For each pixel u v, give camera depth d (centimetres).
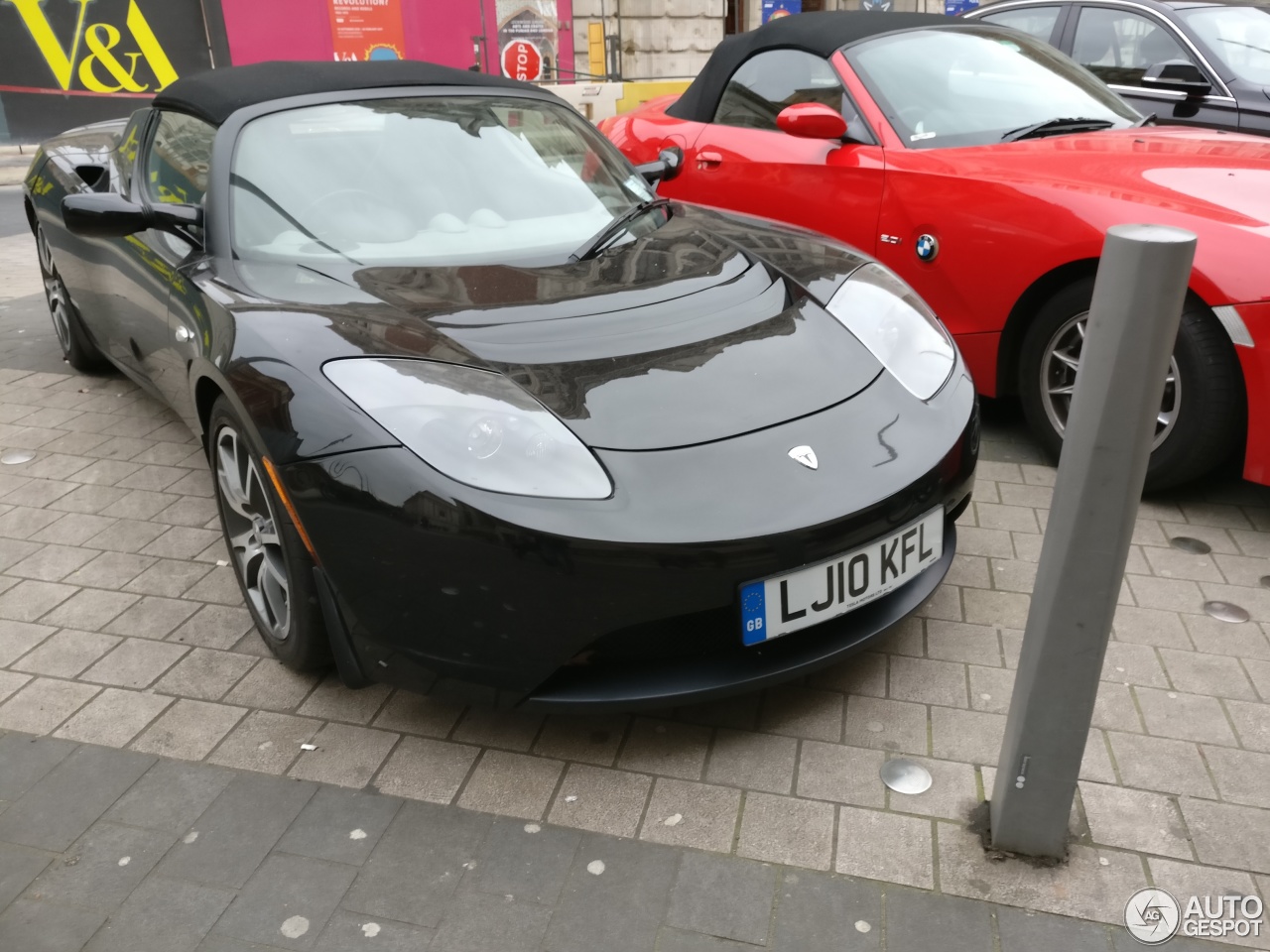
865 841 188
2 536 317
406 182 278
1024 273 328
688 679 197
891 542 207
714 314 233
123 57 1265
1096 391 150
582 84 1294
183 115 323
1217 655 241
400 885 181
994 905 173
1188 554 287
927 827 191
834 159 386
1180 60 517
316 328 214
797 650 206
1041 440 347
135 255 312
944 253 351
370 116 296
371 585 195
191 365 244
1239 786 199
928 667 239
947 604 265
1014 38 440
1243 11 540
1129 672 235
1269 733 214
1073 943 166
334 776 209
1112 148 353
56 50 1260
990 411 398
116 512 333
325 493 194
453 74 327
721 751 213
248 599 251
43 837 194
